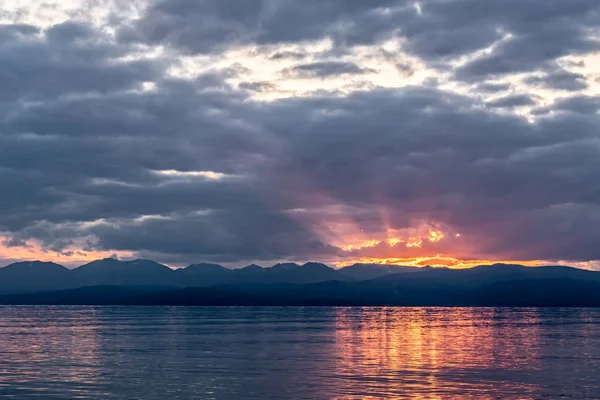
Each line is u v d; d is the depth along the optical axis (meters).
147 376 64.44
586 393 54.19
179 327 164.62
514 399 51.22
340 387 56.78
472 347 99.31
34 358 82.88
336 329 154.25
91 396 52.94
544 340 116.00
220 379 62.19
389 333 137.25
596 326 173.88
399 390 55.06
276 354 87.38
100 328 161.00
